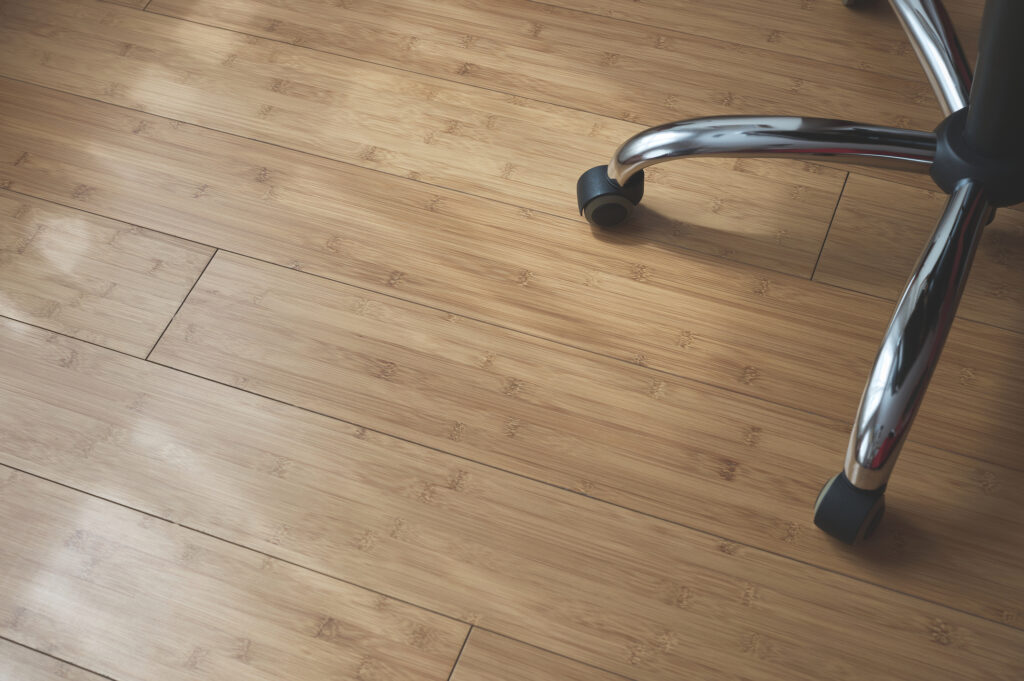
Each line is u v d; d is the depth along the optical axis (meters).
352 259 1.17
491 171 1.23
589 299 1.13
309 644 0.94
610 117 1.27
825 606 0.94
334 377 1.09
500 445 1.04
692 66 1.31
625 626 0.94
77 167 1.26
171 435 1.06
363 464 1.04
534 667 0.93
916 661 0.92
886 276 1.13
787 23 1.34
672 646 0.93
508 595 0.96
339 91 1.31
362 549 0.99
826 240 1.16
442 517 1.00
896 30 1.32
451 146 1.26
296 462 1.04
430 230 1.19
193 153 1.27
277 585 0.97
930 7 1.07
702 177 1.21
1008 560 0.96
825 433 1.03
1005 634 0.92
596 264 1.15
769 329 1.10
